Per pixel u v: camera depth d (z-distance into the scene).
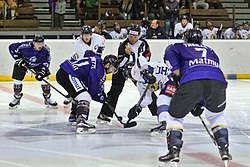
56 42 15.46
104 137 8.11
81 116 8.27
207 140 7.95
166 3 19.64
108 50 15.84
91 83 8.05
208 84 5.93
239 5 24.64
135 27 8.52
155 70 7.49
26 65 10.35
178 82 6.38
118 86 8.91
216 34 18.78
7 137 8.12
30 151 7.22
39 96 12.55
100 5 21.80
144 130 8.67
